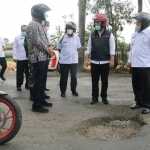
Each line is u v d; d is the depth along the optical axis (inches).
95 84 275.1
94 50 269.9
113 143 181.8
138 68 244.1
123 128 211.2
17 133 195.3
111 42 265.3
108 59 269.6
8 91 332.2
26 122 220.2
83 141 185.0
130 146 177.0
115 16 480.7
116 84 382.6
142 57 242.2
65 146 176.9
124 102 283.0
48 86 365.4
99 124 219.5
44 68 241.8
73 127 210.5
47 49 239.6
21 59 330.3
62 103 278.5
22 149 172.1
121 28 488.4
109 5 469.4
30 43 235.5
